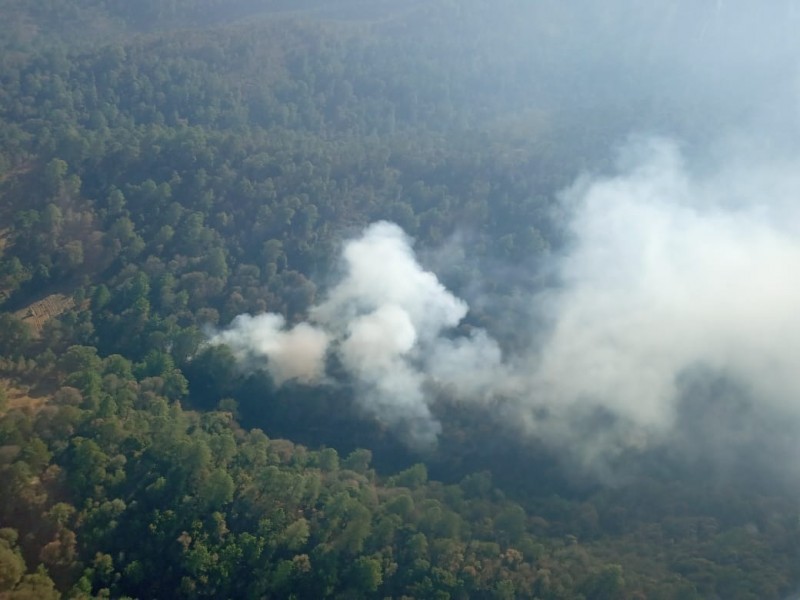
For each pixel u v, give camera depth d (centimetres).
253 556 13988
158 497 14425
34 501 13562
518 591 14075
